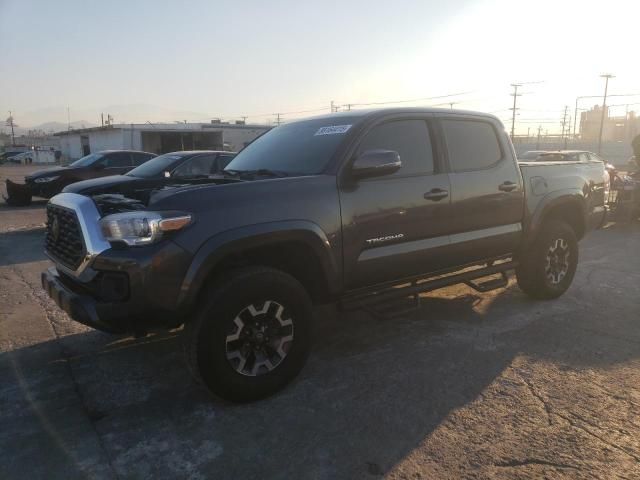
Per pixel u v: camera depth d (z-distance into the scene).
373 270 4.00
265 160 4.39
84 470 2.80
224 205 3.30
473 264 4.85
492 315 5.25
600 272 7.06
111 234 3.14
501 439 3.04
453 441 3.03
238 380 3.38
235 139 48.75
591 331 4.78
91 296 3.32
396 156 3.71
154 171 9.94
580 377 3.84
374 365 4.07
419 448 2.96
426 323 5.03
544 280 5.49
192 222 3.19
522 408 3.39
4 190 22.17
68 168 14.52
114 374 3.98
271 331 3.52
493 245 4.91
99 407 3.48
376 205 3.94
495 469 2.77
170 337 4.72
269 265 3.71
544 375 3.87
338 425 3.22
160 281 3.08
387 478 2.71
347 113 4.46
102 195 3.96
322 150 4.04
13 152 65.69
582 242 9.59
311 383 3.78
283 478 2.72
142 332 3.28
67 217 3.58
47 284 3.81
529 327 4.89
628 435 3.07
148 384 3.80
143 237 3.06
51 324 5.07
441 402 3.48
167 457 2.91
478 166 4.77
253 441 3.06
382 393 3.62
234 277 3.33
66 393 3.67
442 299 5.79
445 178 4.42
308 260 3.75
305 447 2.99
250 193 3.42
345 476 2.73
